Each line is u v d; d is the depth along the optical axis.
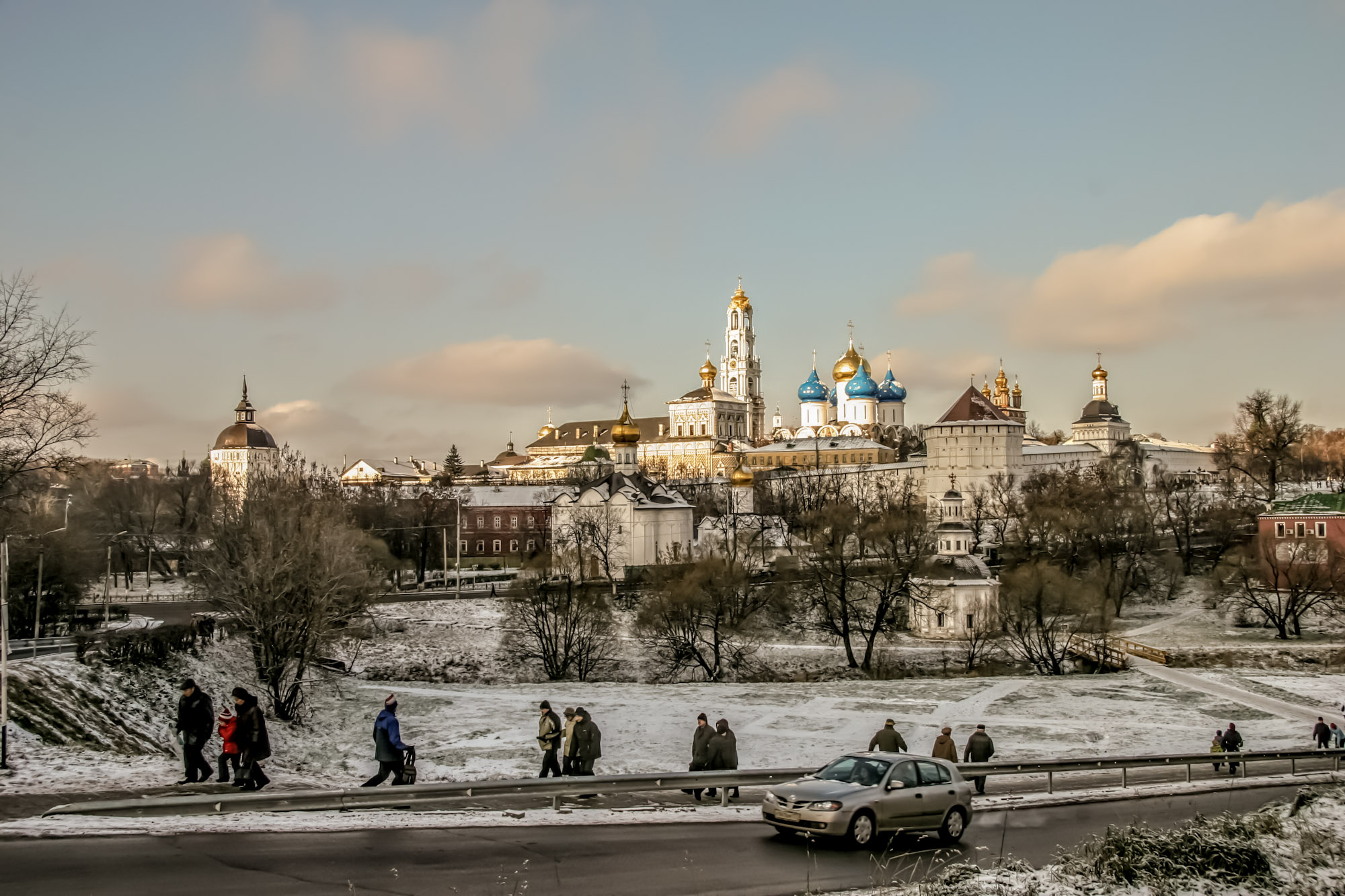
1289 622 123.88
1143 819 35.06
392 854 26.12
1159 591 143.12
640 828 30.33
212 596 83.75
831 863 27.09
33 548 90.00
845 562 117.38
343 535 91.56
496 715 72.75
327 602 76.19
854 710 74.50
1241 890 26.59
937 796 30.33
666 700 78.69
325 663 93.31
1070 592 106.50
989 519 196.50
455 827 29.17
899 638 119.31
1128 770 50.44
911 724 69.38
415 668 102.00
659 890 24.08
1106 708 75.75
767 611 125.88
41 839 26.55
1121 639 110.12
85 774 38.06
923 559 127.38
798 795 29.30
